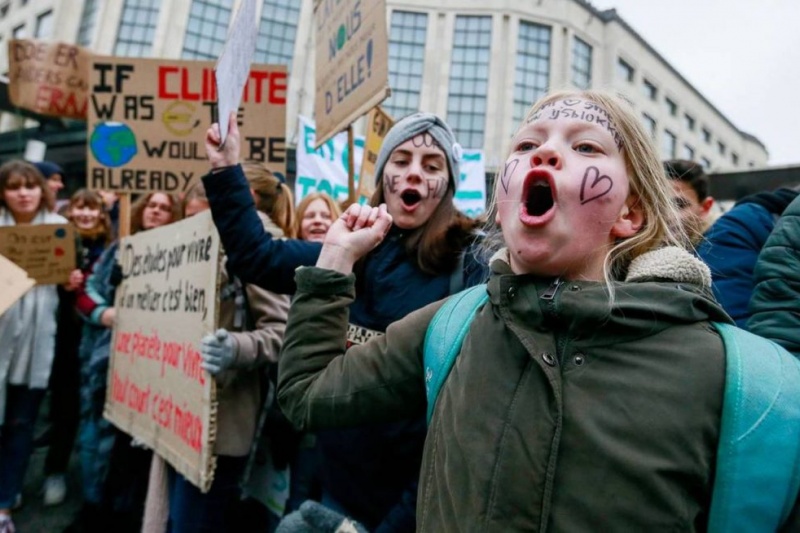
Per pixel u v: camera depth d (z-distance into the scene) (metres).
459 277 1.41
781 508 0.63
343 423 0.98
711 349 0.68
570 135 0.79
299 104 16.22
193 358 1.81
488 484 0.69
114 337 2.63
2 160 10.69
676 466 0.62
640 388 0.66
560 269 0.76
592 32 20.34
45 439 3.57
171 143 2.63
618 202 0.77
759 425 0.63
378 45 1.76
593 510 0.63
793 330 1.12
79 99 4.00
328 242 1.11
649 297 0.70
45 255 2.84
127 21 15.94
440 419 0.81
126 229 2.69
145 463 2.53
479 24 18.42
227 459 1.84
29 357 2.73
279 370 1.07
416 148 1.51
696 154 26.86
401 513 1.24
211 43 16.42
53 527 2.75
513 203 0.79
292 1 16.53
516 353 0.75
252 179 2.25
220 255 1.72
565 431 0.67
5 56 18.61
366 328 1.47
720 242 1.58
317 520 1.07
